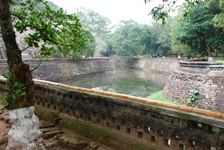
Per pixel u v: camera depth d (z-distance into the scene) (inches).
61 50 145.6
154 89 960.9
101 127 174.7
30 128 126.8
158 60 1742.1
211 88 541.0
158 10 188.7
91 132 174.2
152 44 1935.3
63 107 207.8
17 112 123.2
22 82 123.0
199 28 855.1
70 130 190.9
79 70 1397.6
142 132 148.8
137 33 1909.4
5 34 118.0
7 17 117.9
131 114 152.2
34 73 972.6
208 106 535.5
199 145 121.5
